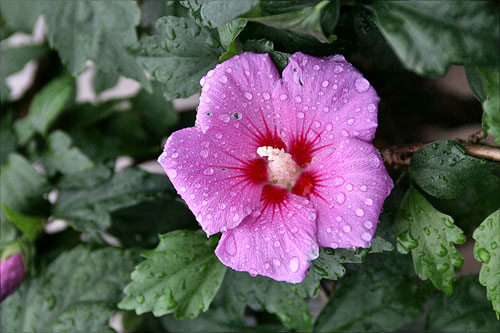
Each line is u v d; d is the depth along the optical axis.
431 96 0.44
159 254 0.35
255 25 0.33
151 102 0.45
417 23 0.30
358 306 0.37
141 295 0.35
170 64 0.35
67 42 0.39
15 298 0.41
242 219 0.31
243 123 0.31
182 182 0.31
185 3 0.33
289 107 0.31
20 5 0.43
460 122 0.43
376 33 0.35
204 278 0.35
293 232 0.30
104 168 0.42
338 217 0.30
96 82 0.46
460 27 0.30
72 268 0.40
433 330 0.37
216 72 0.31
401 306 0.37
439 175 0.32
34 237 0.41
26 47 0.46
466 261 0.42
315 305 0.43
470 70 0.32
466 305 0.37
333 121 0.31
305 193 0.31
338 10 0.31
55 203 0.42
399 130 0.44
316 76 0.30
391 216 0.34
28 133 0.44
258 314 0.42
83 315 0.39
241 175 0.32
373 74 0.42
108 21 0.38
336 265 0.32
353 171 0.30
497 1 0.30
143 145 0.45
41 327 0.40
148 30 0.41
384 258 0.37
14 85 0.55
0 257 0.40
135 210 0.43
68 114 0.46
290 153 0.32
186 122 0.45
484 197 0.35
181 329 0.41
